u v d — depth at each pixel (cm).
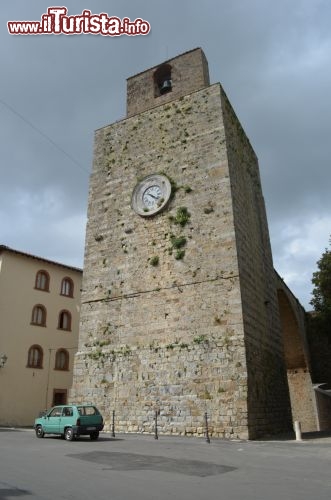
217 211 2345
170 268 2359
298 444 1719
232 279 2166
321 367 4466
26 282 3934
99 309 2495
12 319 3716
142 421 2136
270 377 2330
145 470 1112
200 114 2658
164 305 2298
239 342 2033
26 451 1488
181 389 2091
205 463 1230
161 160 2669
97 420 1942
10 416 3497
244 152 2917
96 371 2359
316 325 3547
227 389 1983
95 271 2605
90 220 2770
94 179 2888
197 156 2547
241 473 1078
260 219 3009
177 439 1880
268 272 2894
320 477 1024
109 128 3009
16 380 3619
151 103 3053
